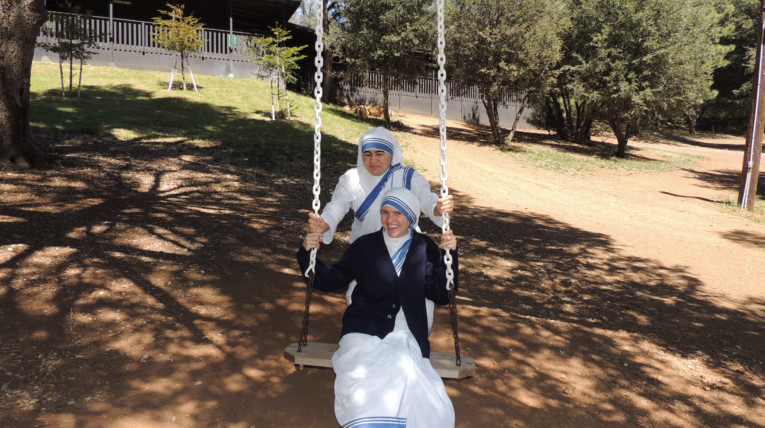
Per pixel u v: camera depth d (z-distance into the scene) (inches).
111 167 463.2
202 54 1122.7
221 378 162.7
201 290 228.1
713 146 1840.6
